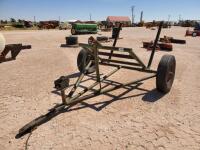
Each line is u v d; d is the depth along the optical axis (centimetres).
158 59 973
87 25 2872
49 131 339
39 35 2550
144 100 462
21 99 465
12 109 417
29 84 569
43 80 606
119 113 401
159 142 313
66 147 301
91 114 396
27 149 296
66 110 412
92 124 360
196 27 3391
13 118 382
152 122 369
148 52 1202
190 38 2312
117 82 591
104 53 609
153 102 452
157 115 394
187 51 1262
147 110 414
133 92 512
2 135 330
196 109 421
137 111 410
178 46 1543
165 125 360
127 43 1684
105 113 401
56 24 5488
